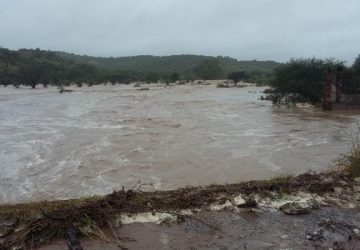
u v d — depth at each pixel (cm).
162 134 1791
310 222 470
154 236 425
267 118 2447
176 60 17325
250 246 410
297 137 1728
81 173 1138
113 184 1024
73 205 463
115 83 9562
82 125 2141
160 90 6322
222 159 1289
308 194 547
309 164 1210
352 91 2948
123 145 1539
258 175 1089
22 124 2220
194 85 8456
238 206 503
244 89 6625
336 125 2112
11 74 9238
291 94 3603
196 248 404
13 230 417
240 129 1961
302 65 3519
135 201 489
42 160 1309
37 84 9119
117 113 2742
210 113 2730
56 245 400
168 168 1180
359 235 438
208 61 13250
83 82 9731
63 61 12800
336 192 561
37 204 474
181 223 456
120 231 433
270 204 515
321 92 3366
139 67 16925
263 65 16925
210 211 489
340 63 3503
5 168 1205
